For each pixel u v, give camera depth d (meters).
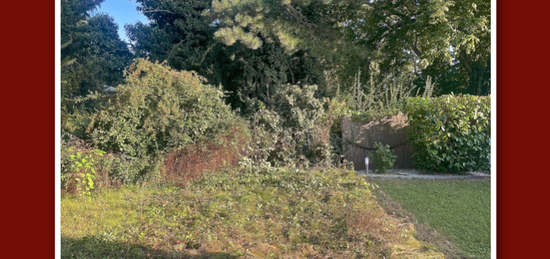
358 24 15.09
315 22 14.23
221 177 6.95
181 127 6.98
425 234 4.28
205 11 12.40
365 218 4.57
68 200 5.21
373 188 6.27
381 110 9.84
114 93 7.06
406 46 14.39
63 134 6.50
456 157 7.92
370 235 4.21
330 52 13.12
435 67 14.91
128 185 6.22
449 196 5.88
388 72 14.70
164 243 3.95
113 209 5.05
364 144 8.98
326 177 6.89
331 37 13.73
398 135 8.99
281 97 8.88
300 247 4.00
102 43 14.43
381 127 9.05
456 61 14.85
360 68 14.57
